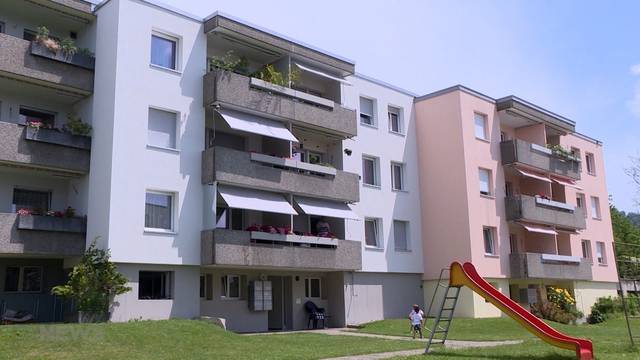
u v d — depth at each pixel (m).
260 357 18.27
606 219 52.25
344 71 33.53
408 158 38.22
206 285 28.25
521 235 43.38
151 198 25.80
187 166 26.83
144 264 24.97
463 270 19.81
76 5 26.64
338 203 32.41
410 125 38.94
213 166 26.61
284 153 30.28
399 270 36.00
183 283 26.05
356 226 34.06
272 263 27.59
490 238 38.31
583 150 51.16
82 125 25.88
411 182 38.09
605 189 53.06
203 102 27.77
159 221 25.91
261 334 26.05
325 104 31.70
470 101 38.34
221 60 28.19
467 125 37.62
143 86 25.98
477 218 36.75
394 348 21.06
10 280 25.45
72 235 25.06
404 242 37.25
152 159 25.78
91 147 26.06
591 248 49.12
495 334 28.70
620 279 21.38
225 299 28.72
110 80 25.55
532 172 42.97
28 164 24.41
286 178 29.20
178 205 26.25
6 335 18.47
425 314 36.97
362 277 33.94
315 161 33.88
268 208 27.88
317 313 31.88
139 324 21.97
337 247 30.62
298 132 32.38
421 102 39.31
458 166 36.91
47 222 24.47
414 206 37.94
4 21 26.39
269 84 29.08
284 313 31.64
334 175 31.58
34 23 27.30
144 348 19.27
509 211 39.41
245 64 29.70
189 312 26.02
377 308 34.47
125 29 25.81
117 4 25.94
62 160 25.17
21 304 25.30
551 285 44.56
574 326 34.34
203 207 27.06
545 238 42.94
